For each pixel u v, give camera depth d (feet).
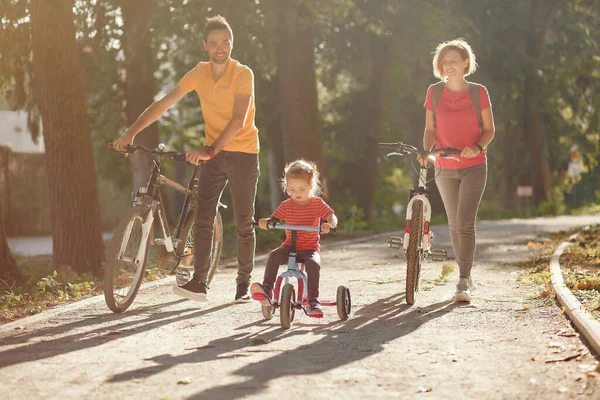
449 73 24.13
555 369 15.05
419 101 90.22
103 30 58.85
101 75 66.18
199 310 23.06
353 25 79.41
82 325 20.80
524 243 46.24
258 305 23.67
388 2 70.33
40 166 90.79
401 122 99.60
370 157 92.17
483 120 24.29
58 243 35.35
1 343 18.53
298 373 15.14
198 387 14.23
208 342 18.33
